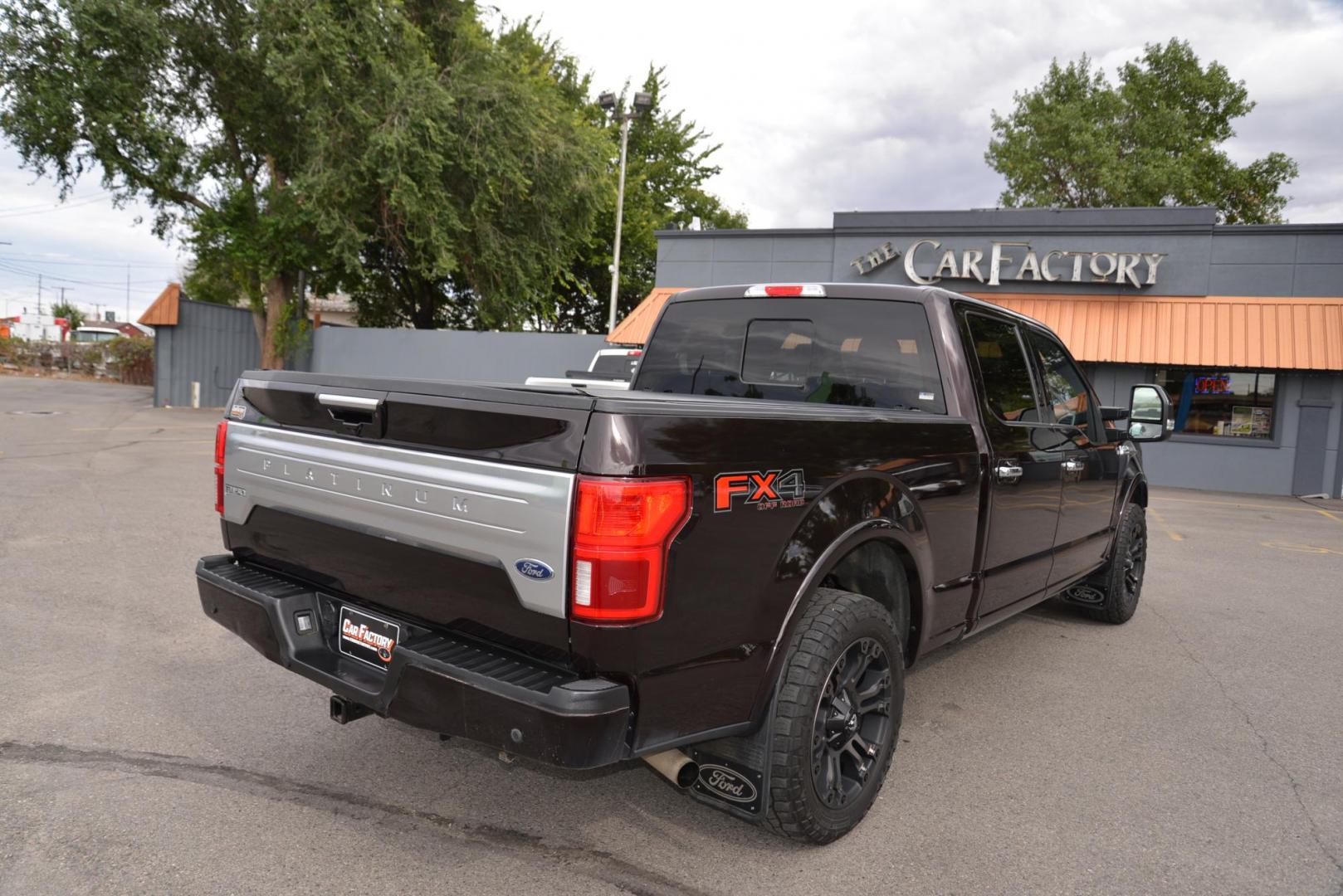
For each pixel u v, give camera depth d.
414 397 2.45
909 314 3.70
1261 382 16.23
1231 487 16.36
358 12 19.56
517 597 2.22
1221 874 2.74
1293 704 4.40
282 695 3.93
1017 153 35.31
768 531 2.46
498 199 22.42
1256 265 15.84
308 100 20.12
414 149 20.02
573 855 2.72
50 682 3.96
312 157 20.19
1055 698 4.39
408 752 3.40
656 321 4.46
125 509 8.33
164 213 23.17
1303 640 5.64
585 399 2.14
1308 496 15.79
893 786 3.32
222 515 3.27
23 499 8.56
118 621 4.90
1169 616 6.21
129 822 2.80
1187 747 3.78
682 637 2.25
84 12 18.92
